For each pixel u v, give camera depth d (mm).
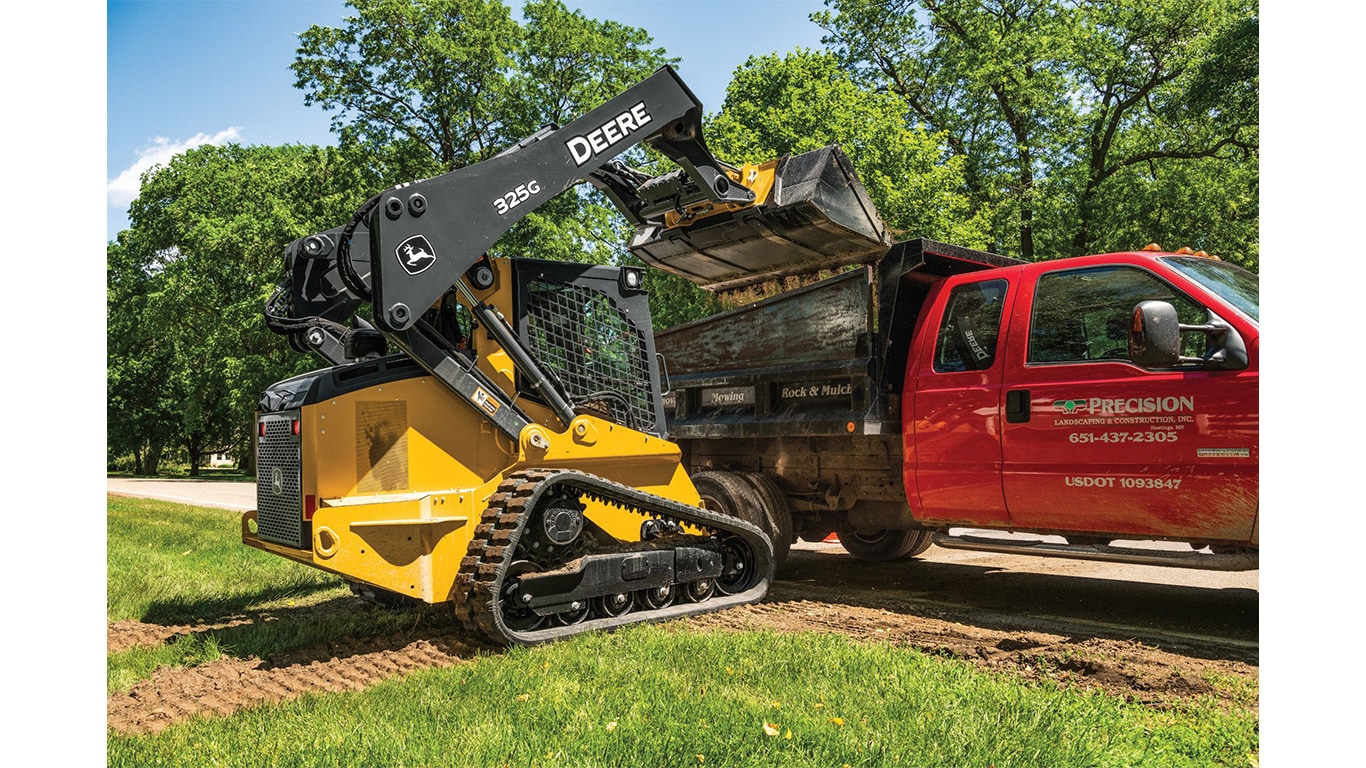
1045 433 5340
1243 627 5430
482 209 4934
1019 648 4805
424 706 3629
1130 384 4992
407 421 5148
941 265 6281
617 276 5879
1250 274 5523
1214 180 25766
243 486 30203
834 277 6492
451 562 4996
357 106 26500
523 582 4887
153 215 43438
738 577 6250
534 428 5270
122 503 18172
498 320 5281
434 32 26062
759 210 6207
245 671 4570
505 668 4199
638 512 5648
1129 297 5164
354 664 4660
